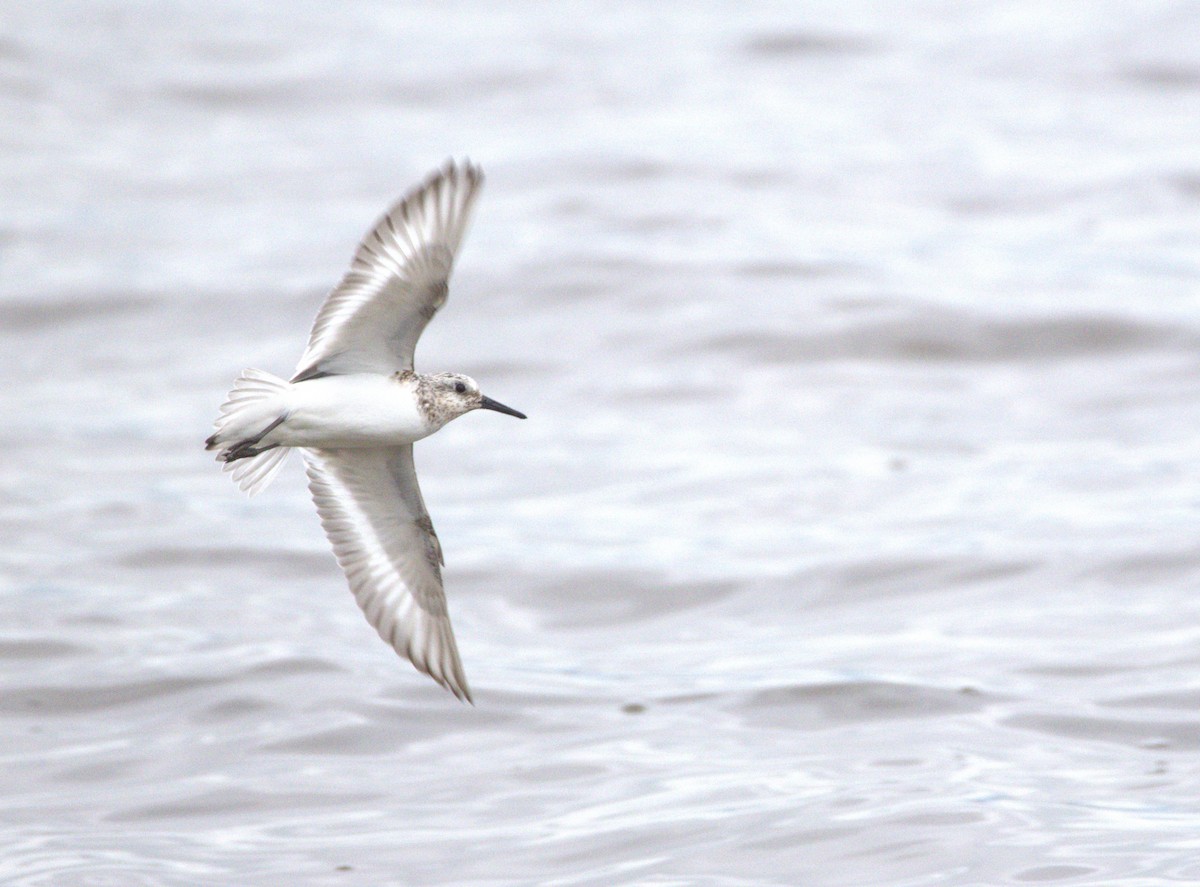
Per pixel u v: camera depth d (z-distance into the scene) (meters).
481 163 28.02
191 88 31.89
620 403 19.28
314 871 9.41
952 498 16.09
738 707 11.74
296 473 17.52
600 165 27.77
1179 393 19.30
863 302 21.80
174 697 12.00
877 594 13.95
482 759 10.99
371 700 11.91
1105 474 16.64
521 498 16.52
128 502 16.22
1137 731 11.02
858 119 30.75
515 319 21.75
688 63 34.22
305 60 33.75
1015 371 20.25
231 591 14.16
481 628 13.52
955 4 38.84
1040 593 13.73
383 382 8.21
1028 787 10.20
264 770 10.84
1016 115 31.03
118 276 23.31
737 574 14.34
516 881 9.22
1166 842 9.36
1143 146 29.12
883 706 11.62
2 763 10.98
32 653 12.70
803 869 9.21
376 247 7.96
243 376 8.12
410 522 8.84
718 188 26.88
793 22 37.22
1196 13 36.84
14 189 26.94
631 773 10.66
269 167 28.14
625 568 14.54
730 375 20.03
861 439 18.00
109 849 9.73
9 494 16.38
